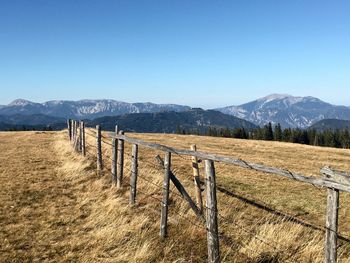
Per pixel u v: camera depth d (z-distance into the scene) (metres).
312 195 18.44
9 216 13.43
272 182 20.97
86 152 26.92
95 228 12.19
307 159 43.72
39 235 11.68
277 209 15.28
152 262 9.83
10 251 10.45
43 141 43.31
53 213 13.82
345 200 18.05
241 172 23.56
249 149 52.25
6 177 20.02
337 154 54.66
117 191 15.88
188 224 11.88
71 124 34.91
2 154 30.00
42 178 19.91
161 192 15.21
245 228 12.11
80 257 10.16
